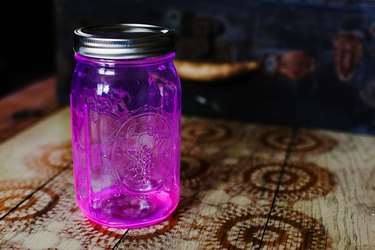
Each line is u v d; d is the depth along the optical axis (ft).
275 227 1.84
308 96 2.71
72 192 2.06
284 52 2.66
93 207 1.85
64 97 2.99
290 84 2.71
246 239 1.77
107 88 1.79
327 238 1.78
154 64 1.75
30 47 4.00
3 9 3.88
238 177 2.19
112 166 1.88
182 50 2.75
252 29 2.66
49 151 2.40
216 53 2.73
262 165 2.31
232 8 2.65
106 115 1.83
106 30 1.81
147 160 1.87
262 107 2.78
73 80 1.86
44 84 3.44
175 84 1.85
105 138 1.86
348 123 2.69
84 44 1.65
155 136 1.86
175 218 1.89
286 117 2.77
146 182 1.89
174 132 1.88
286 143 2.55
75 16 2.82
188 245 1.74
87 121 1.84
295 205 1.98
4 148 2.42
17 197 2.01
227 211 1.94
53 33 4.00
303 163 2.33
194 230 1.82
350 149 2.49
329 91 2.67
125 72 1.77
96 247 1.72
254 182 2.15
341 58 2.61
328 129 2.73
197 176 2.20
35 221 1.86
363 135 2.68
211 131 2.68
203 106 2.84
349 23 2.55
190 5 2.68
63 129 2.65
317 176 2.21
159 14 2.74
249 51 2.69
